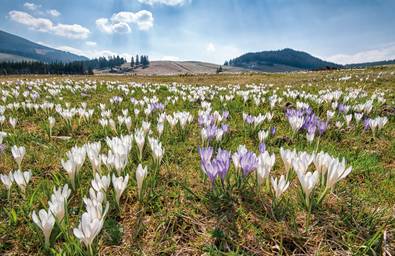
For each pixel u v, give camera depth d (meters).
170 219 2.68
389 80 16.61
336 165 2.55
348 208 2.83
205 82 25.22
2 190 3.12
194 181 3.40
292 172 3.11
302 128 5.32
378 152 4.60
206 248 2.37
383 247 2.34
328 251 2.37
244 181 2.98
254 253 2.34
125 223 2.65
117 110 7.79
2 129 5.56
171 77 36.53
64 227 2.24
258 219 2.67
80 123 6.12
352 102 8.45
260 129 5.56
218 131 4.34
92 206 2.05
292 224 2.59
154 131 5.41
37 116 7.00
